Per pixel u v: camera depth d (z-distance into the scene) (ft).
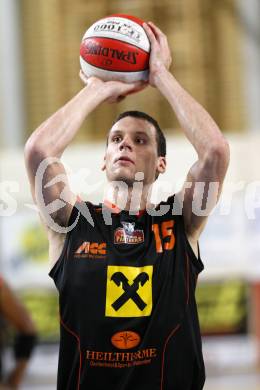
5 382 29.58
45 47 68.18
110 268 18.12
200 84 68.03
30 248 44.32
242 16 67.51
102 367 17.92
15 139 66.13
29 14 68.39
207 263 43.86
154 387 17.87
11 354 32.40
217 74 67.92
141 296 18.02
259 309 45.37
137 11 69.10
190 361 18.21
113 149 19.29
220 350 46.14
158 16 68.90
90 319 17.95
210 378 42.91
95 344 17.90
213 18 68.18
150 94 66.54
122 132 19.33
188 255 18.71
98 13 69.21
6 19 67.05
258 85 67.15
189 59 68.28
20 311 29.17
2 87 66.44
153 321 17.88
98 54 19.48
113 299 17.98
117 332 17.85
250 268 43.93
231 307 46.29
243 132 66.95
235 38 67.82
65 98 68.23
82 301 18.04
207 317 46.50
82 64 20.02
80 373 17.99
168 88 19.20
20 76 67.41
